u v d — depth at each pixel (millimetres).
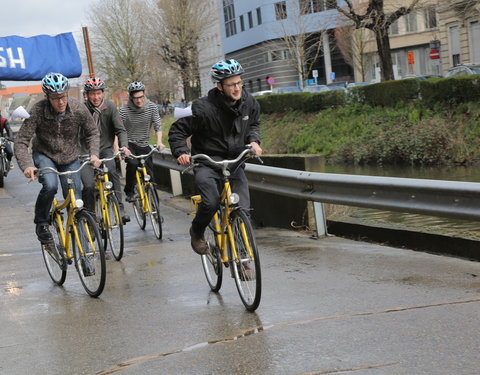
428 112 22391
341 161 24469
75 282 7379
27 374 4613
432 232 7660
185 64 59469
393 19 30500
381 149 22297
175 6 58531
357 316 5199
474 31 41094
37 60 17578
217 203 5812
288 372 4176
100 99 9320
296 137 27969
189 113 5797
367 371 4078
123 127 9391
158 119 10297
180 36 58625
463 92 21344
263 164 10141
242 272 5652
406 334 4684
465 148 19688
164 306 6082
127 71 59688
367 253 7570
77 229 6734
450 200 6926
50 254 7336
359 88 26312
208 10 61281
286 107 30766
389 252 7543
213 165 5828
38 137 7039
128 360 4691
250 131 5910
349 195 8164
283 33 64125
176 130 5855
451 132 20547
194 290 6609
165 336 5160
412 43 62531
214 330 5195
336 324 5043
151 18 58969
